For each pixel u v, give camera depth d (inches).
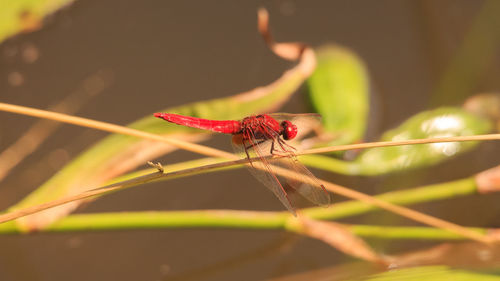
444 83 34.4
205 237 31.9
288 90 30.5
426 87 34.3
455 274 27.8
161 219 30.0
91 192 28.2
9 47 34.8
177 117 28.8
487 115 32.5
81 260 31.8
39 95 33.8
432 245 31.1
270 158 28.7
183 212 30.2
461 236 30.8
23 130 33.2
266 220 30.5
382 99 33.4
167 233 32.1
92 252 31.9
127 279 31.5
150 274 31.5
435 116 31.3
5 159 32.7
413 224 31.6
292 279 31.0
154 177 28.3
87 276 31.5
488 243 30.2
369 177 32.0
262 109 30.4
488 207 31.8
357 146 28.6
